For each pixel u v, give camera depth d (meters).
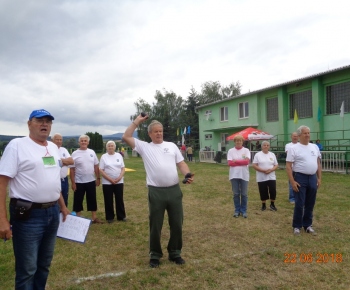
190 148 26.53
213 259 4.33
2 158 2.72
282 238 5.17
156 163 4.05
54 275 3.94
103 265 4.25
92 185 6.40
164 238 5.39
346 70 16.31
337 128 17.22
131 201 8.66
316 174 5.45
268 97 22.05
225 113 26.77
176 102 49.94
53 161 2.91
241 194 6.66
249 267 4.06
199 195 9.28
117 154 6.66
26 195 2.75
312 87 18.20
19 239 2.76
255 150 21.19
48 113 2.87
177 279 3.76
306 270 3.94
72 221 3.40
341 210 6.94
